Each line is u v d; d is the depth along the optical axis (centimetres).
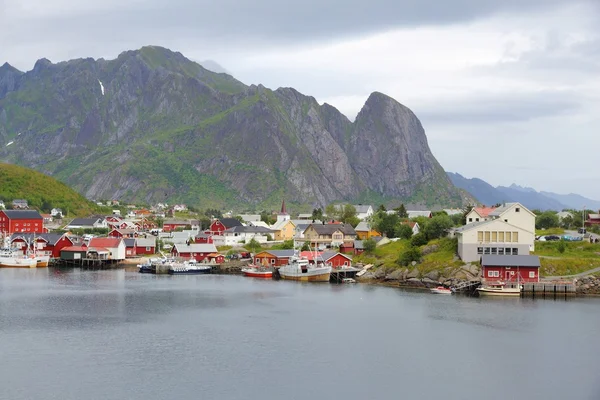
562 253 16125
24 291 14650
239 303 13312
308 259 18812
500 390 7844
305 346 9662
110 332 10369
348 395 7619
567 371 8544
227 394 7581
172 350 9338
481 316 11888
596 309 12594
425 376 8312
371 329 10781
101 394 7531
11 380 7950
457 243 16538
